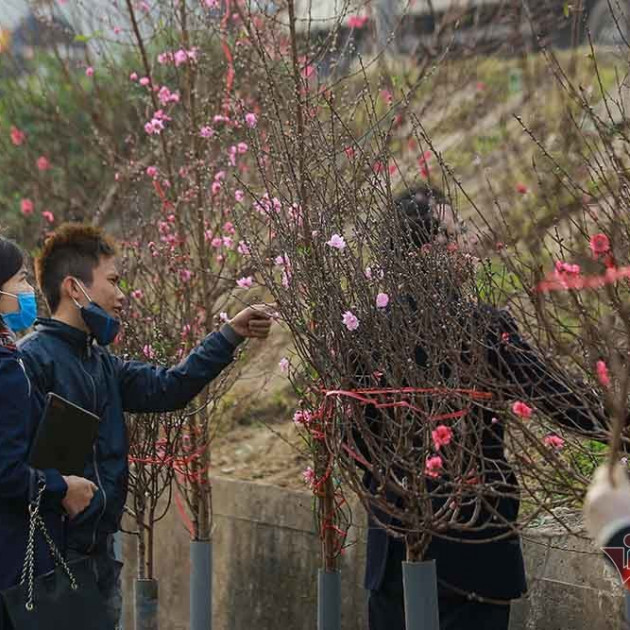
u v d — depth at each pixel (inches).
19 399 208.7
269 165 284.8
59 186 465.4
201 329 290.4
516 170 289.4
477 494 197.5
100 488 217.5
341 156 256.7
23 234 462.9
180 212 315.6
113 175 411.5
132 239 342.0
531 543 256.8
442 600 226.5
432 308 205.8
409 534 213.2
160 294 288.4
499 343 204.7
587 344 198.2
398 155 330.3
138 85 388.5
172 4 355.6
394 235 211.2
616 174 218.1
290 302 220.4
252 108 337.7
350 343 211.3
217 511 323.0
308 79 282.8
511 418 197.9
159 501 334.0
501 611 227.3
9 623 212.5
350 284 213.2
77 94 449.7
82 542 214.1
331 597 250.8
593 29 321.7
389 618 231.6
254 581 312.2
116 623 225.3
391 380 207.2
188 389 231.0
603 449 236.2
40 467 209.3
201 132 300.4
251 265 274.4
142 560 274.7
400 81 380.8
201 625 276.5
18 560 209.5
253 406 354.6
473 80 380.2
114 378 228.4
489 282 212.8
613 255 195.0
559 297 224.5
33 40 482.3
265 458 334.6
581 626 245.4
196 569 276.5
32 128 471.5
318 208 222.1
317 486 245.6
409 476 210.4
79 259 224.4
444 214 219.6
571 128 247.4
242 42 327.0
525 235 242.1
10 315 222.4
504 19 381.1
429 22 406.3
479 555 222.4
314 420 229.1
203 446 275.1
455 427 204.5
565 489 212.4
